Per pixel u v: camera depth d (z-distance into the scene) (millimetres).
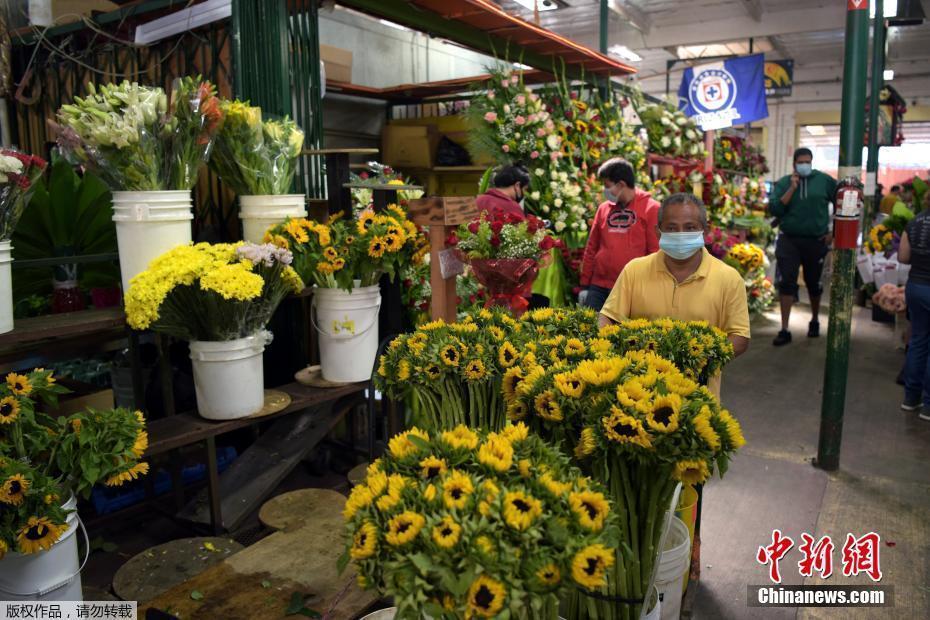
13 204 2250
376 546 1069
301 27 3506
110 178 2541
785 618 2371
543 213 4977
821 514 3107
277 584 2133
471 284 3727
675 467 1327
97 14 4133
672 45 11766
